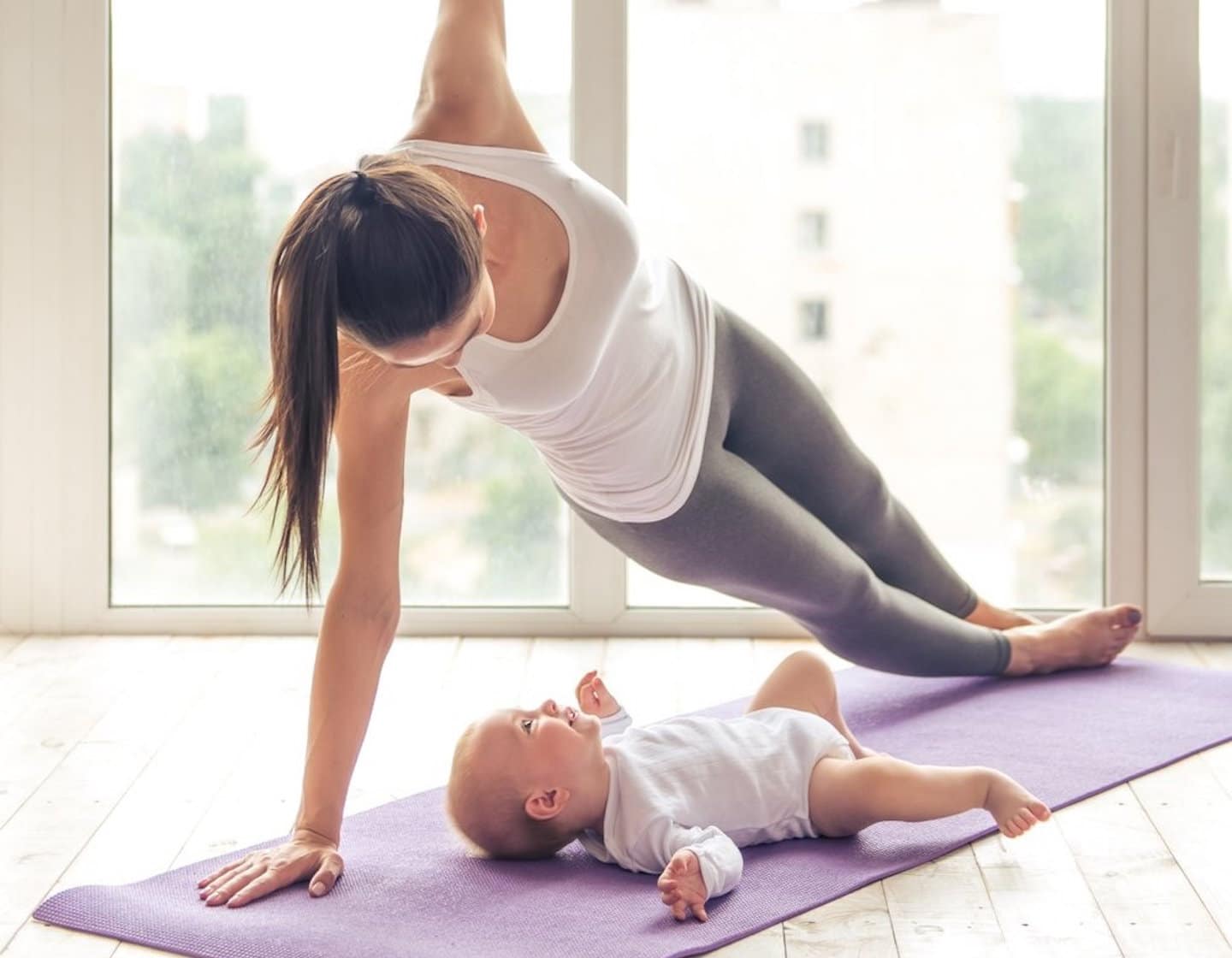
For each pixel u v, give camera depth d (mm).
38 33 3662
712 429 2482
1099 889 2098
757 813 2238
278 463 1840
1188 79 3570
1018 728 2840
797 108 3670
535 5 3645
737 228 3701
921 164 3674
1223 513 3666
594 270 2156
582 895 2084
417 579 3779
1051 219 3674
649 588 3752
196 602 3801
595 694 2469
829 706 2520
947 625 2977
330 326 1748
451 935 1940
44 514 3738
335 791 2168
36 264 3709
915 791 2215
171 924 1976
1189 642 3639
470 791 2186
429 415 3740
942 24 3641
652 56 3664
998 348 3705
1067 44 3633
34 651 3580
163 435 3785
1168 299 3611
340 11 3693
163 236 3750
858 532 2867
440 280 1739
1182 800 2463
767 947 1925
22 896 2115
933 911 2029
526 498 3760
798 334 3727
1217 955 1884
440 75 2164
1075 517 3730
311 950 1886
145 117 3725
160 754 2762
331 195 1765
